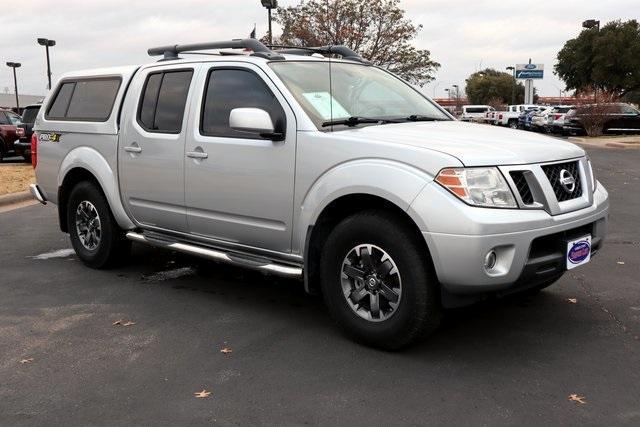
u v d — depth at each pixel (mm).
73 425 3229
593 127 28422
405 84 5629
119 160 5688
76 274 6125
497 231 3557
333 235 4152
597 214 4207
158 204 5418
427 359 3953
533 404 3350
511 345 4152
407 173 3746
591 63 46000
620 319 4594
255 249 4797
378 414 3275
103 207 5988
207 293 5449
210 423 3221
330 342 4266
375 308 4031
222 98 4906
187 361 3996
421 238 3793
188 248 5191
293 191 4352
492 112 47312
